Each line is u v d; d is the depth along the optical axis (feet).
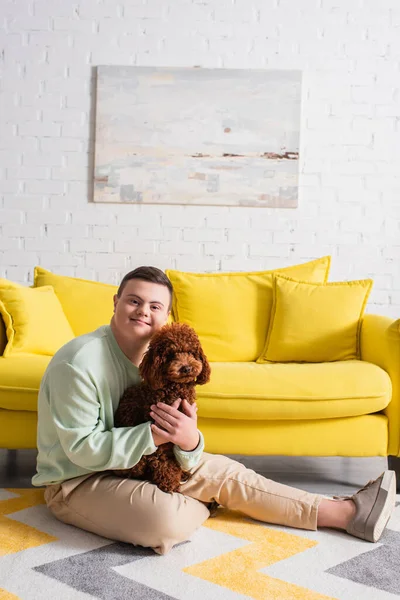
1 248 12.10
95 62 12.07
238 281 10.46
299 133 12.08
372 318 9.54
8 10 12.01
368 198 12.19
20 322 8.67
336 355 9.61
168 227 12.12
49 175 12.10
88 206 12.12
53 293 9.82
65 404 5.87
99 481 6.07
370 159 12.18
